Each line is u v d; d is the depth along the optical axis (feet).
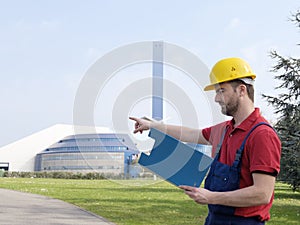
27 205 38.37
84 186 68.95
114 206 38.06
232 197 6.58
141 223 28.04
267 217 7.25
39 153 171.63
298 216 35.76
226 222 7.18
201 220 29.99
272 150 6.88
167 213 33.45
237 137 7.29
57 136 170.40
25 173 143.84
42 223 27.89
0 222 28.09
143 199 45.09
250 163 6.99
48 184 76.95
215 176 7.32
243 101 7.28
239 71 7.21
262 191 6.68
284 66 60.08
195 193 6.14
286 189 85.71
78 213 32.89
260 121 7.25
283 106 58.39
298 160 49.47
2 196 47.98
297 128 53.11
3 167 184.96
